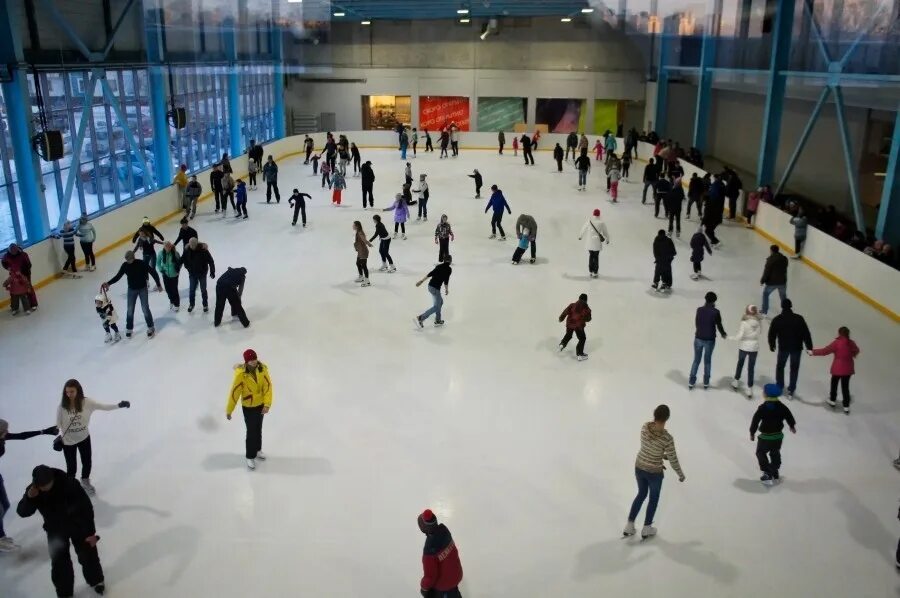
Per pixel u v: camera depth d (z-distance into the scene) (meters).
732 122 29.48
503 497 7.26
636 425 8.69
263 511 7.00
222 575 6.15
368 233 17.64
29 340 11.06
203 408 8.98
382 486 7.41
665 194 19.00
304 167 27.84
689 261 15.68
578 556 6.44
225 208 19.45
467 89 35.19
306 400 9.20
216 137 25.84
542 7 29.55
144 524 6.80
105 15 17.25
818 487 7.53
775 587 6.09
